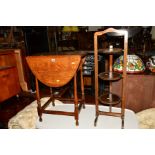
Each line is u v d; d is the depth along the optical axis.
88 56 3.39
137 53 2.82
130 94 2.18
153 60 2.20
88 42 4.45
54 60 1.66
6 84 3.29
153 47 3.83
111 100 1.83
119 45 3.29
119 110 2.11
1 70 3.15
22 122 2.24
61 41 4.59
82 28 5.05
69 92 3.48
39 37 3.92
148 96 2.14
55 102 2.48
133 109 2.24
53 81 1.76
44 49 4.06
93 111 2.14
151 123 1.94
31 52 3.80
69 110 2.20
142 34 3.50
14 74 3.48
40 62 1.70
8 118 2.86
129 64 2.11
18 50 3.78
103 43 3.66
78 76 3.47
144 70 2.17
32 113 2.36
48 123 1.96
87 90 3.56
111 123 1.88
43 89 4.00
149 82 2.07
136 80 2.10
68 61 1.64
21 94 3.88
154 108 2.15
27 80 4.01
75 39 4.61
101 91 3.38
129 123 1.86
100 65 3.29
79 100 2.13
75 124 1.91
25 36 3.67
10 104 3.42
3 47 4.00
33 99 3.61
